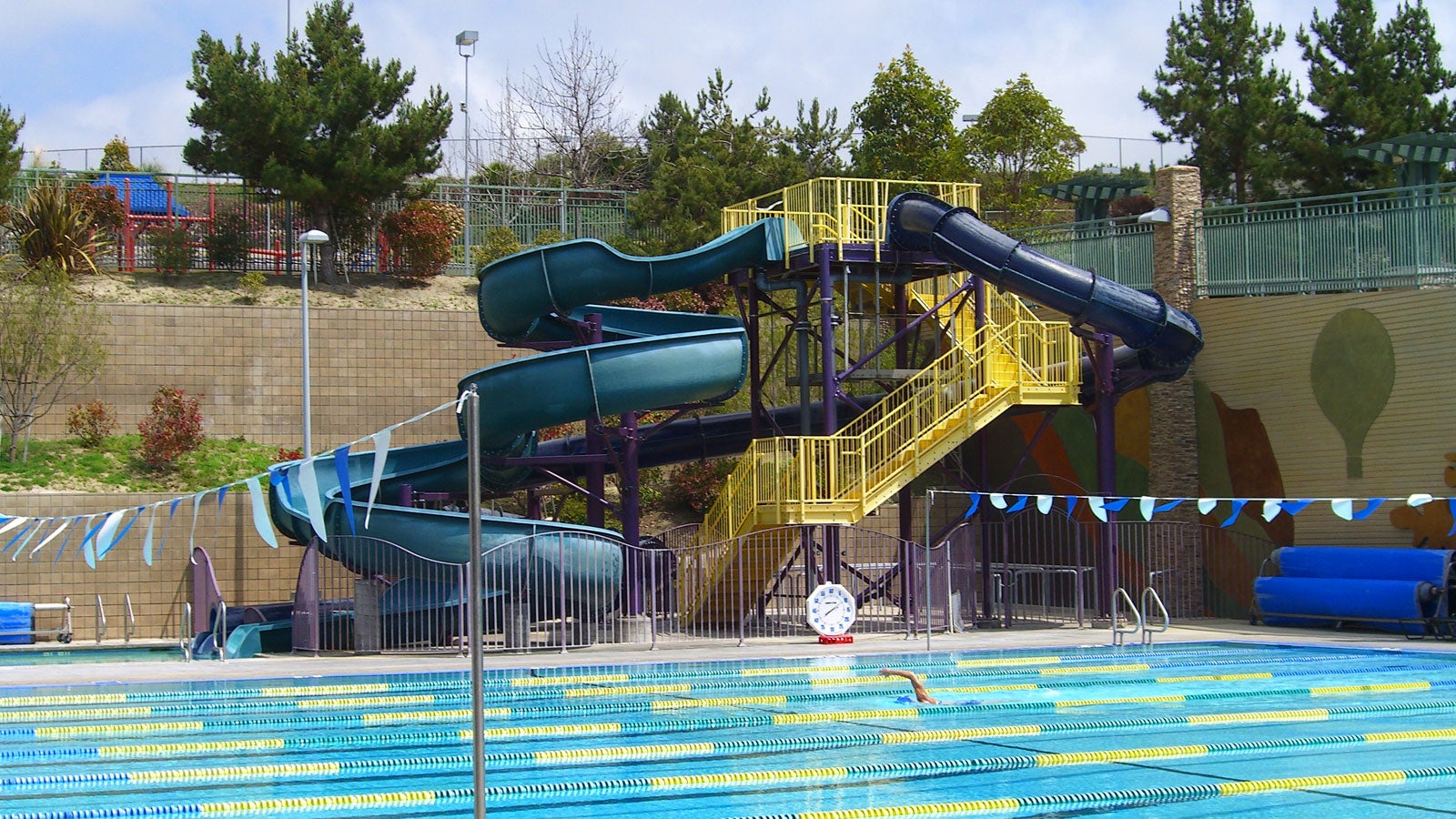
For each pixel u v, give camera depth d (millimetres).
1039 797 10055
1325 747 12336
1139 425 27078
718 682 17141
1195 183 27047
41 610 24656
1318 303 24438
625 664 18641
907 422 23641
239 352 30328
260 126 33344
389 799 10148
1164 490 26469
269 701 15789
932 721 13969
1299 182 39531
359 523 20703
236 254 34562
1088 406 25781
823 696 15945
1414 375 22859
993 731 13227
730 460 32656
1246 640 21672
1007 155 42688
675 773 11117
